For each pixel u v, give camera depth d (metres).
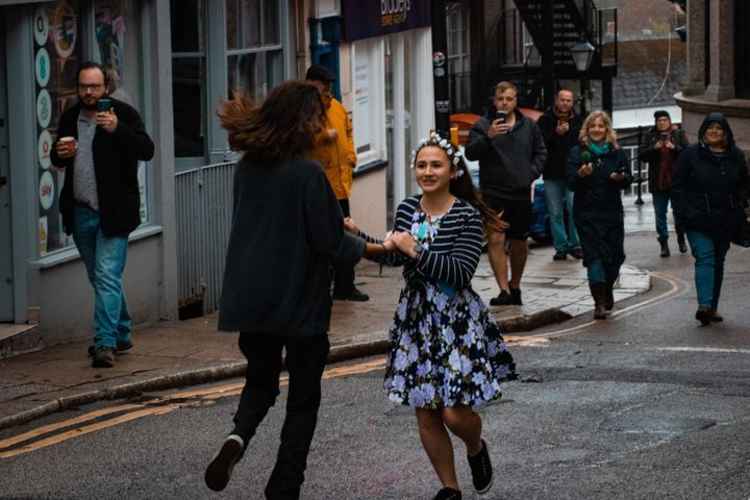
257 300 7.69
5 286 13.10
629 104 59.31
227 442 7.65
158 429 10.40
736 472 8.94
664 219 23.08
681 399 11.21
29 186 13.05
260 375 7.95
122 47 14.78
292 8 19.17
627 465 9.15
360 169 21.30
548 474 8.96
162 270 15.20
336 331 14.37
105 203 12.18
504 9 36.00
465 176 8.28
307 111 7.77
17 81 12.95
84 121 12.27
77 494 8.70
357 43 21.52
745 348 13.95
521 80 35.56
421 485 8.77
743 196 15.36
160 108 15.13
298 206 7.71
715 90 30.58
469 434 8.09
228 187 16.69
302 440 7.78
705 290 15.45
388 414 10.76
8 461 9.55
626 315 16.53
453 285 8.04
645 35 63.00
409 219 8.25
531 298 17.00
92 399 11.34
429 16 24.53
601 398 11.28
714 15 30.52
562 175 20.95
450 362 7.95
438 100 19.09
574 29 36.09
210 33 17.27
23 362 12.52
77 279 13.76
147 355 12.87
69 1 13.77
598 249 16.05
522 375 12.37
